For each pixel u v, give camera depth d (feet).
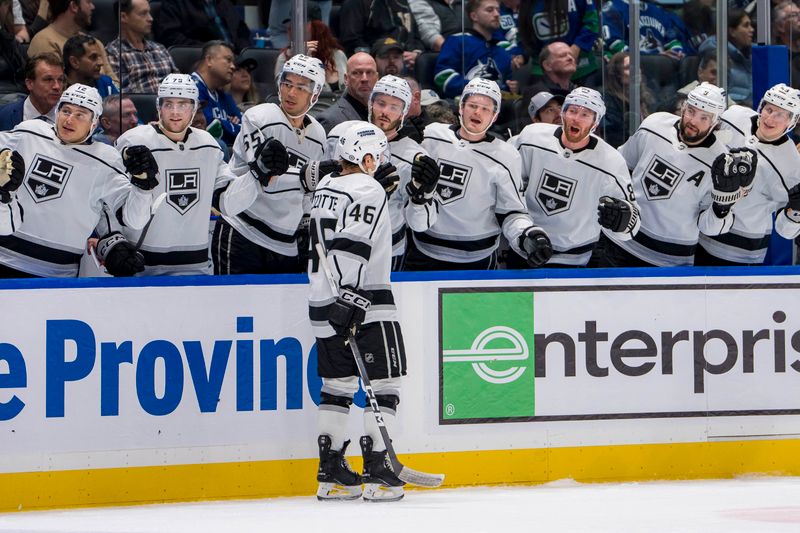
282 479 47.60
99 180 46.34
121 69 61.21
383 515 41.37
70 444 44.73
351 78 55.62
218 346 46.68
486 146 50.83
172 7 63.72
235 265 49.80
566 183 51.88
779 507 43.09
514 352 49.93
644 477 51.49
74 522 40.73
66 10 59.98
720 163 49.93
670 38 68.13
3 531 38.88
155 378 45.83
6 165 42.73
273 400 47.42
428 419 48.93
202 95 59.88
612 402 51.08
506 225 50.80
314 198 45.14
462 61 66.18
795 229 53.72
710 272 52.16
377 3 66.64
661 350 51.67
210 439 46.55
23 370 44.14
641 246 54.34
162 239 48.16
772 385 53.01
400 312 48.60
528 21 65.98
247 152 48.62
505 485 49.83
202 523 39.86
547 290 50.29
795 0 72.59
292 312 47.60
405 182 49.96
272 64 62.18
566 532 37.06
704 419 52.16
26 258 46.06
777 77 57.98
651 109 67.77
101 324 45.09
